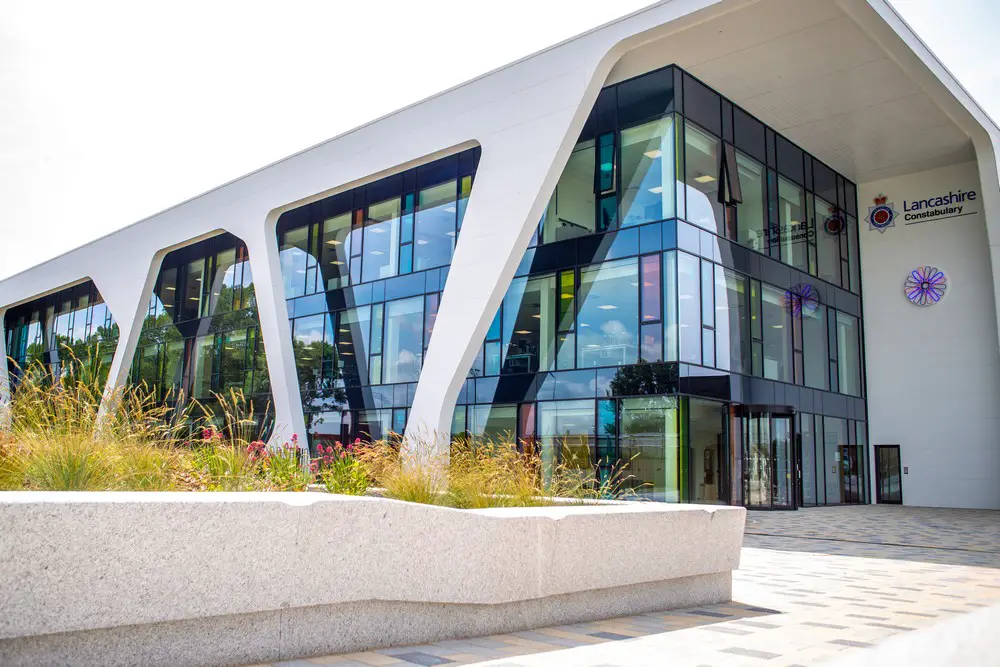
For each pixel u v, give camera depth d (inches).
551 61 710.5
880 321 1117.7
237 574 160.2
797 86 831.1
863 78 817.5
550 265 841.5
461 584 197.5
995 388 1021.8
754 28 713.6
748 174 888.3
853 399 1077.8
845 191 1120.8
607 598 239.5
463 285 725.9
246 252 1227.2
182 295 1344.7
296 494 179.2
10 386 252.1
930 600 289.6
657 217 770.2
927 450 1063.0
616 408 765.3
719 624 232.2
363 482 323.9
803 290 978.1
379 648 185.8
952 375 1055.0
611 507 262.5
